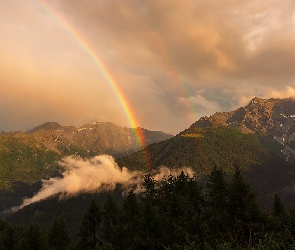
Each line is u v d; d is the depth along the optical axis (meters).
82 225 60.47
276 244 19.42
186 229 36.50
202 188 52.53
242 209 37.72
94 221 60.41
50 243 67.12
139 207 54.50
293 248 18.48
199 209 47.62
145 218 46.28
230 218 37.53
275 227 35.41
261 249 19.72
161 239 43.84
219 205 43.00
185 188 52.84
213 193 44.34
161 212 55.78
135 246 44.38
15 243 60.53
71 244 64.94
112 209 60.56
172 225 46.41
